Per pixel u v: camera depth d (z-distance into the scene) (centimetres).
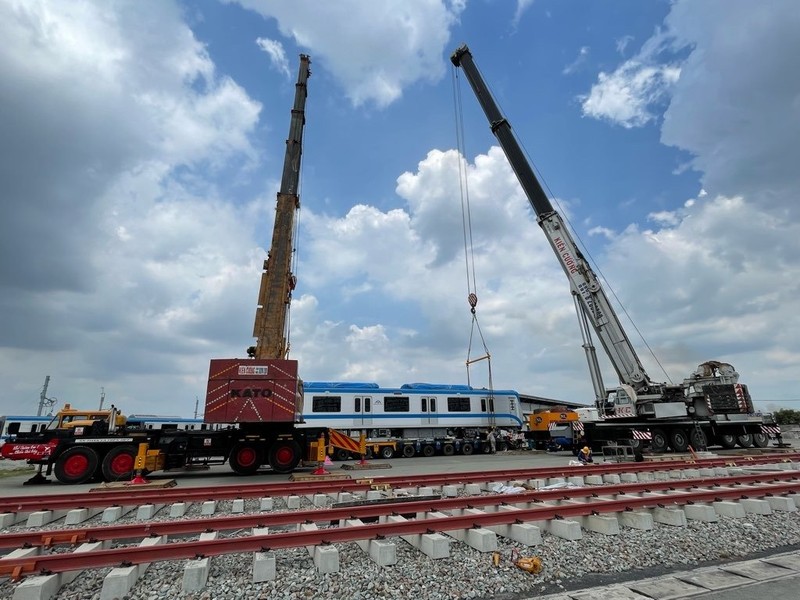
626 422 2338
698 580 531
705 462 1652
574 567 582
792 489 990
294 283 2081
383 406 2717
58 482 1631
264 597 492
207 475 1744
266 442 1719
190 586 503
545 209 2458
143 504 953
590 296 2342
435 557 594
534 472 1340
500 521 693
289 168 2244
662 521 797
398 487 1138
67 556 511
